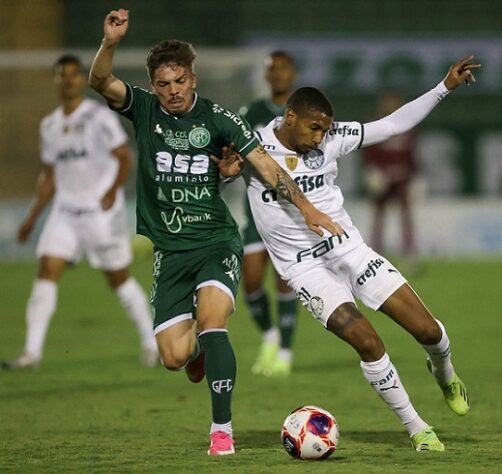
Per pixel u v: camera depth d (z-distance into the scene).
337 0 78.69
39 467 20.08
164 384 31.62
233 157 21.66
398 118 22.61
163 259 22.34
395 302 21.47
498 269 64.06
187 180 21.80
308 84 75.81
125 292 35.12
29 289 56.16
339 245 22.08
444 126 75.81
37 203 35.72
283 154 22.22
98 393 30.06
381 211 63.50
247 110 33.59
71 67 34.47
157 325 22.33
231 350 21.06
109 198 34.41
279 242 22.45
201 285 21.56
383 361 20.95
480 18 78.94
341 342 40.78
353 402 28.22
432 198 75.31
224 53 61.47
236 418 26.11
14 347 40.00
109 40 20.92
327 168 22.33
